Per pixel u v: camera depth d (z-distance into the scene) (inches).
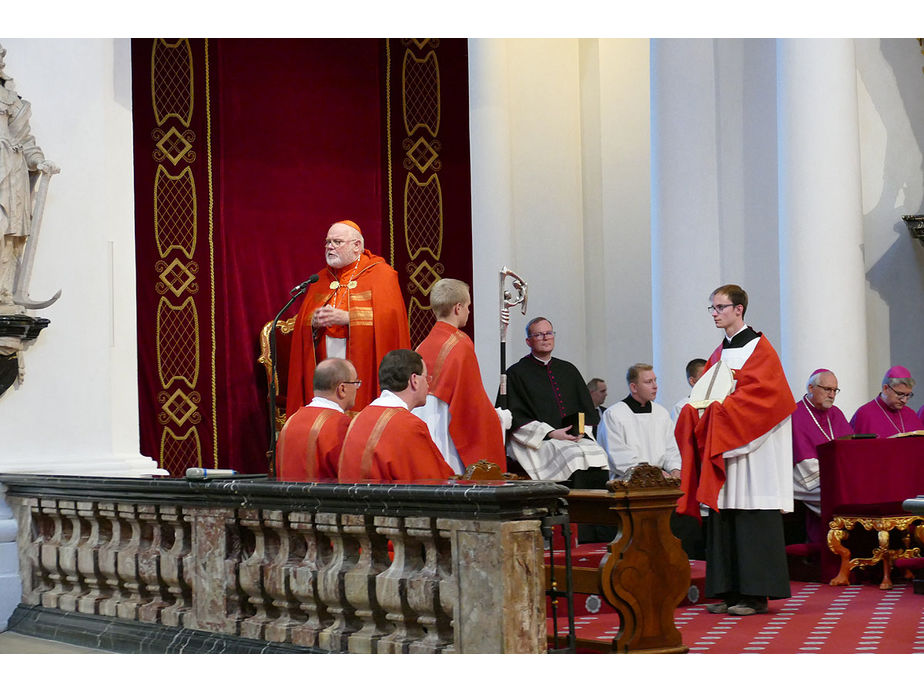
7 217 310.3
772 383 301.0
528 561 191.5
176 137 375.9
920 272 482.6
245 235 386.6
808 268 424.2
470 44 483.8
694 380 391.9
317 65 405.4
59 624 279.6
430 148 426.9
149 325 367.2
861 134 482.3
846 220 425.7
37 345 324.2
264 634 228.8
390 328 349.7
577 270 518.9
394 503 204.5
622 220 516.1
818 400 387.2
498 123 482.3
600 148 518.6
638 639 247.6
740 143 468.8
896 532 366.0
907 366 479.8
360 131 412.5
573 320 516.7
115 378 348.8
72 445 328.5
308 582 219.8
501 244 477.1
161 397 367.9
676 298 459.8
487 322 467.5
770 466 301.0
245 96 390.3
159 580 255.9
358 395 346.0
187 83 378.9
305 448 254.4
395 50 421.7
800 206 426.9
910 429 408.2
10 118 315.9
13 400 320.2
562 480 358.3
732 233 466.3
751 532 299.4
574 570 254.2
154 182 370.9
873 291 479.8
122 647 257.8
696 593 322.7
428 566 202.5
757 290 467.2
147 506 259.8
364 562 213.3
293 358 361.4
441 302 303.4
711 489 299.0
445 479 218.2
